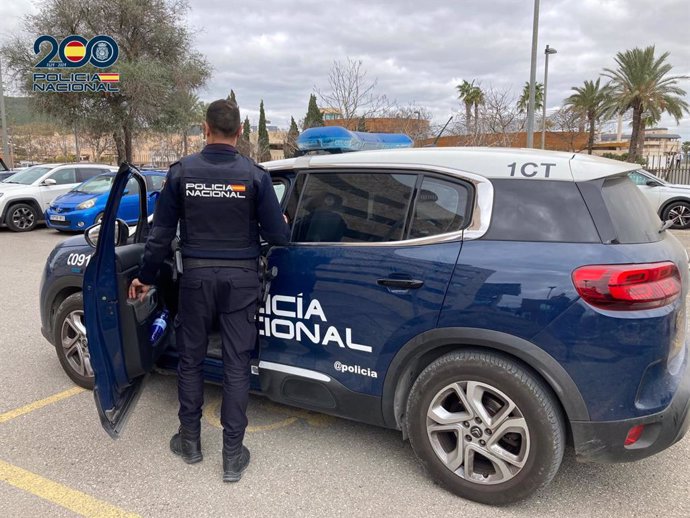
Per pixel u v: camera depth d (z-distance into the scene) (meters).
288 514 2.54
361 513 2.56
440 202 2.68
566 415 2.53
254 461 3.00
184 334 2.84
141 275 2.83
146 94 21.27
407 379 2.80
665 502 2.66
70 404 3.66
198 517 2.52
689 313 4.69
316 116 21.22
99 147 31.41
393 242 2.73
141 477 2.83
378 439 3.26
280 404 3.72
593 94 34.44
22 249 10.25
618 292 2.28
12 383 3.99
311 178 3.08
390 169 2.85
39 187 12.90
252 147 28.92
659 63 29.80
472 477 2.62
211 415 3.53
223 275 2.67
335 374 2.90
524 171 2.58
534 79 15.83
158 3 22.83
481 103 23.78
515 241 2.49
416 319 2.62
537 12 15.47
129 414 2.97
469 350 2.58
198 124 24.47
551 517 2.54
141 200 3.50
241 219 2.68
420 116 17.81
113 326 2.84
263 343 3.10
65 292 3.92
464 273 2.51
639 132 32.44
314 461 3.01
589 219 2.42
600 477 2.87
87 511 2.56
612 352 2.29
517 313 2.40
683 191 12.77
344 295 2.81
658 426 2.37
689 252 9.44
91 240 3.16
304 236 3.02
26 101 22.23
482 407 2.55
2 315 5.72
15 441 3.18
